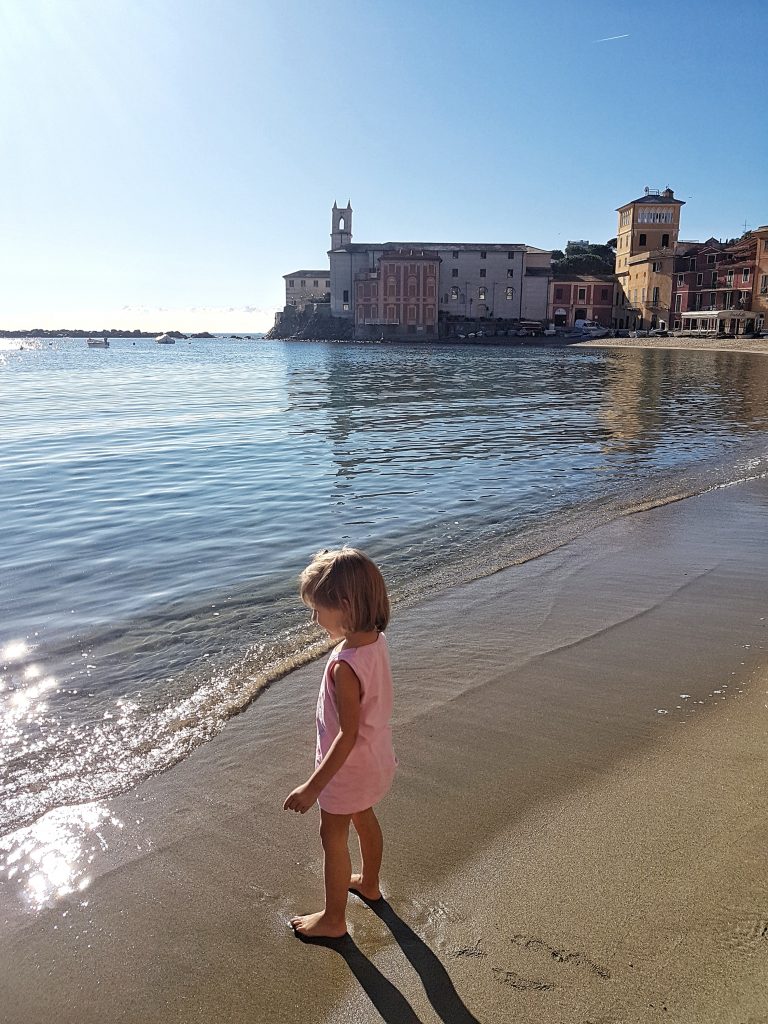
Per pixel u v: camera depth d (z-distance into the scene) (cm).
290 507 993
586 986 237
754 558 757
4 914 282
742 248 7862
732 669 494
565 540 833
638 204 9594
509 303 11081
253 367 5506
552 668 501
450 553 788
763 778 357
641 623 582
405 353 7862
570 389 3064
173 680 488
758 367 4469
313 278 15000
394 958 254
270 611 613
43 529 883
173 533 862
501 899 279
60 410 2342
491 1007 232
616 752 389
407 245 11381
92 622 593
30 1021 235
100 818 342
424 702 452
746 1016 222
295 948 262
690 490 1106
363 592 256
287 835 328
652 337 8194
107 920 278
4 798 359
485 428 1852
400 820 332
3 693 471
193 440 1647
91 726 429
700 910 267
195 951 262
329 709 263
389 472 1252
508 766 377
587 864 296
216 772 379
